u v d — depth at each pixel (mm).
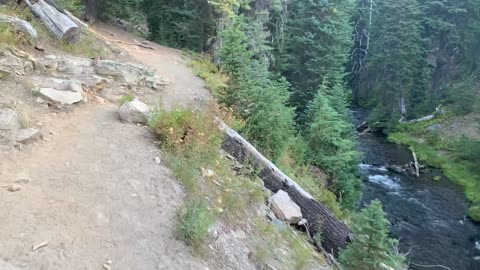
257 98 13344
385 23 43125
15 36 10383
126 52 15203
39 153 6852
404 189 26984
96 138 7801
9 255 4582
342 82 28469
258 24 21875
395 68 41625
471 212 23234
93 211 5707
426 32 44281
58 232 5152
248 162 9664
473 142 32156
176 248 5543
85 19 19797
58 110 8633
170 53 18859
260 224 7516
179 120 8469
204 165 7977
